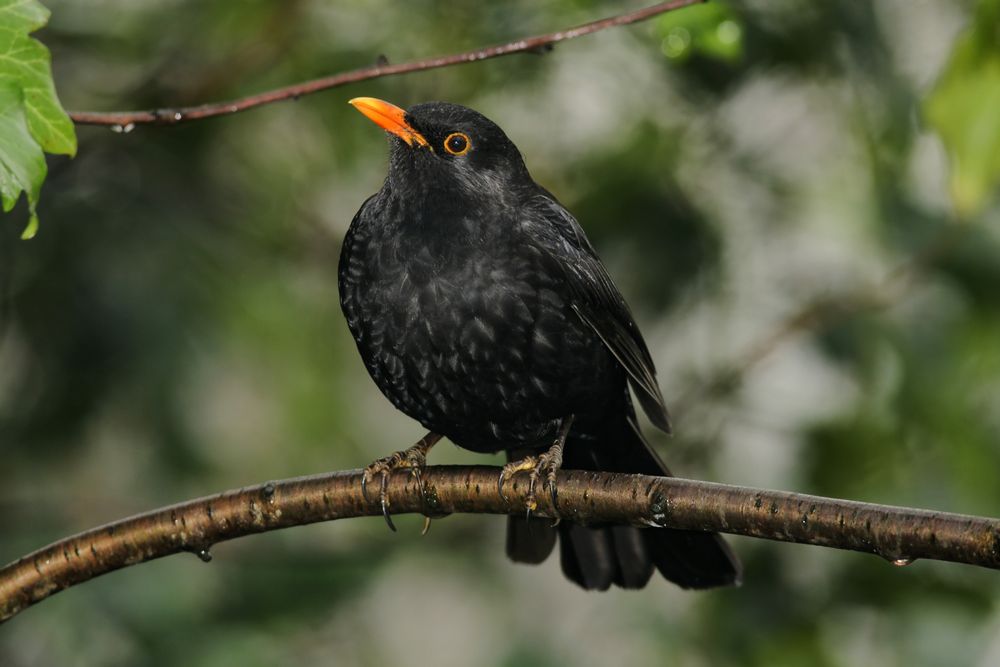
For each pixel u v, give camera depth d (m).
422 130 8.43
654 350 13.30
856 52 11.84
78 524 12.73
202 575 11.93
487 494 7.33
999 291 11.84
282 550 12.56
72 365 12.12
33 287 12.09
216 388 13.73
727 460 12.88
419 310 8.27
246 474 13.81
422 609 16.86
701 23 8.40
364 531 13.11
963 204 8.24
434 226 8.30
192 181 12.88
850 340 12.08
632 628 11.91
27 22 6.04
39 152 5.98
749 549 12.00
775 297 12.59
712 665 11.78
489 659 13.27
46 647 11.57
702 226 12.24
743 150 12.43
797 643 11.77
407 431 15.78
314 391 13.65
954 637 11.38
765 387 13.31
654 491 6.73
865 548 6.02
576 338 8.45
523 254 8.34
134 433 12.49
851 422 12.10
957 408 11.84
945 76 8.09
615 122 12.38
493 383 8.41
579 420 8.77
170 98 12.73
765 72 12.12
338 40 12.41
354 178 13.35
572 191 12.62
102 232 12.15
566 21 11.61
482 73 12.05
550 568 14.20
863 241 12.19
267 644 11.70
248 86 12.55
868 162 12.10
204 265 12.45
